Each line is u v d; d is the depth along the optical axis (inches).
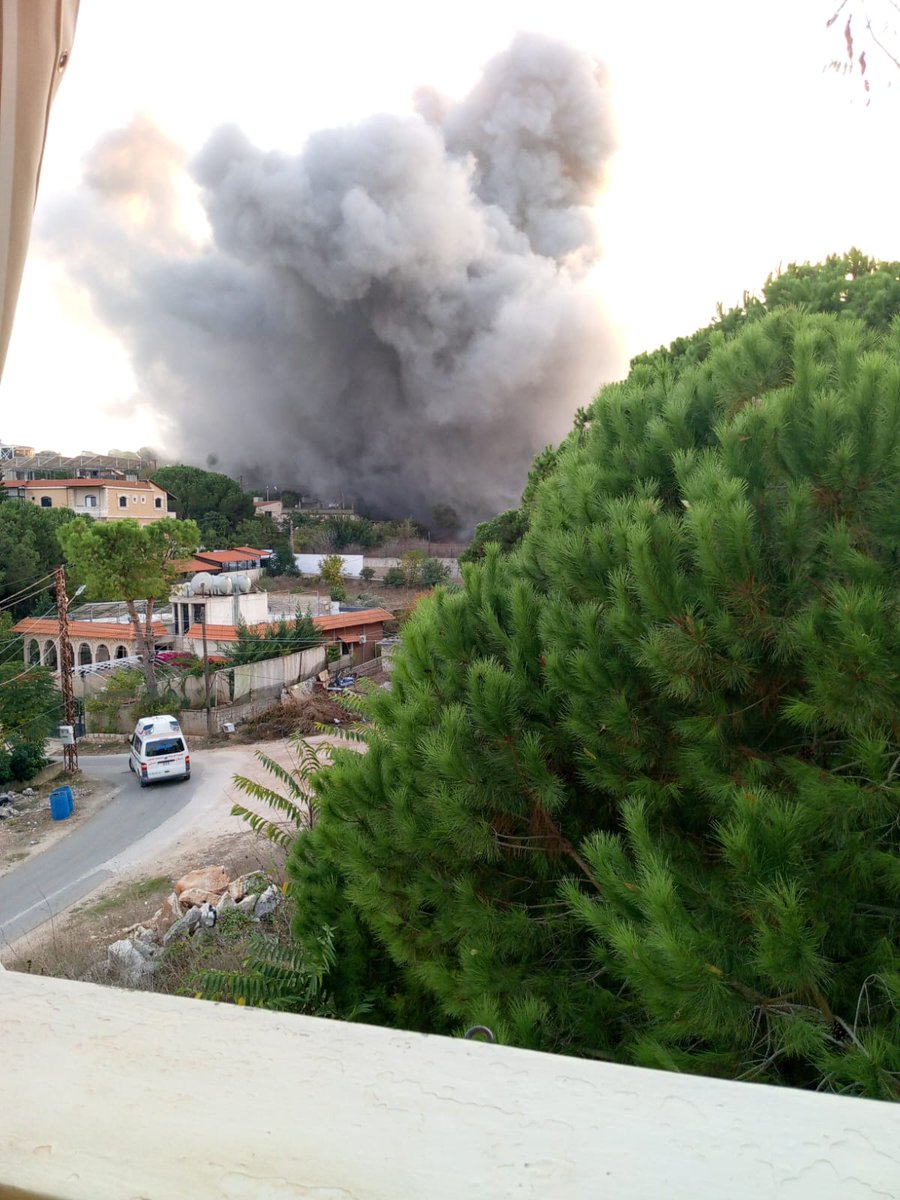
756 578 110.0
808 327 142.0
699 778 117.8
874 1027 97.0
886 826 107.9
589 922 109.8
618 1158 28.8
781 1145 28.9
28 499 2265.0
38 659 1520.7
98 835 765.9
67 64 71.7
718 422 144.2
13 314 67.7
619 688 124.8
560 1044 124.2
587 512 145.9
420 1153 29.8
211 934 362.9
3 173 65.3
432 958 150.6
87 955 396.8
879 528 109.7
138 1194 29.1
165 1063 35.7
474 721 142.6
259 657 1315.2
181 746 938.1
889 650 98.9
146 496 2423.7
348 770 166.6
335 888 193.3
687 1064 104.4
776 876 94.8
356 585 2613.2
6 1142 31.7
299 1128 31.3
